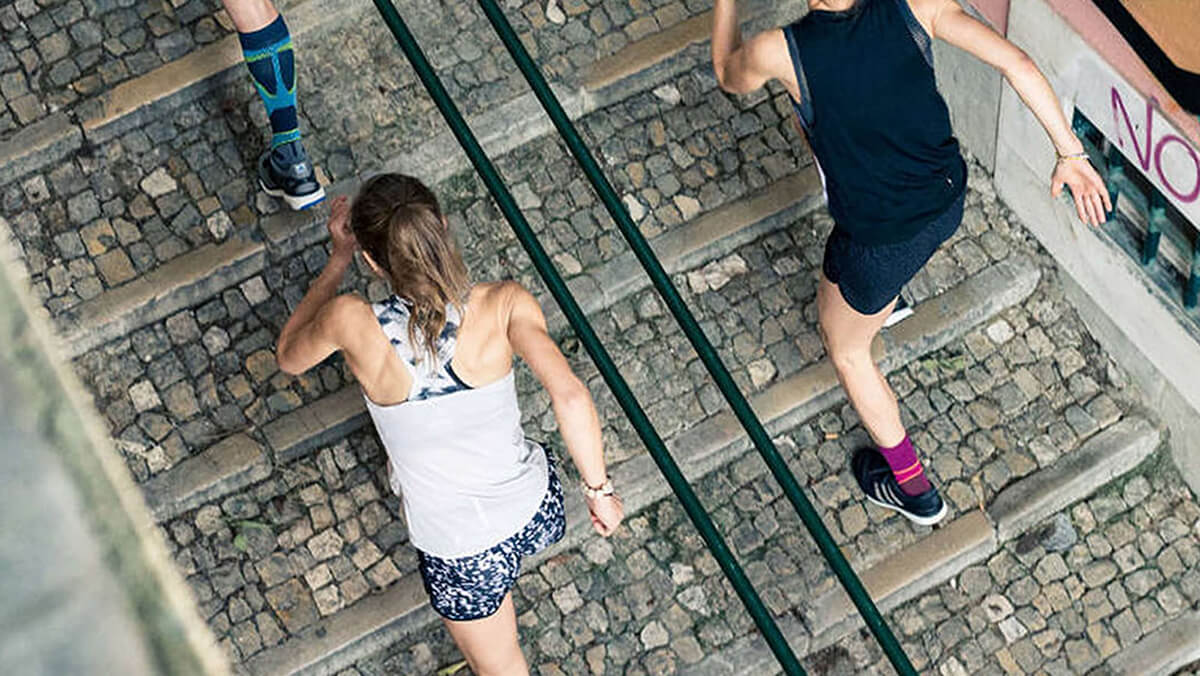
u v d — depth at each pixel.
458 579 3.82
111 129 4.98
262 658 4.61
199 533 4.73
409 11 5.23
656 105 5.24
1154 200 4.47
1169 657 4.87
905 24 3.64
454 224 5.05
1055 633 4.89
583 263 5.02
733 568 2.83
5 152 4.92
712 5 5.25
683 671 4.72
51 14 5.11
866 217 3.81
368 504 4.78
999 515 4.94
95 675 0.46
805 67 3.62
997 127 5.04
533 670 4.72
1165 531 5.03
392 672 4.70
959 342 5.20
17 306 0.49
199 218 4.91
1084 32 4.27
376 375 3.51
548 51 5.20
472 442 3.59
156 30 5.08
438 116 5.07
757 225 5.10
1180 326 4.67
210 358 4.84
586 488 3.49
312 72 5.14
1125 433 5.05
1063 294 5.25
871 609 2.93
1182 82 3.88
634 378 4.96
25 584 0.46
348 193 4.95
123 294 4.80
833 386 4.96
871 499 4.92
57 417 0.48
